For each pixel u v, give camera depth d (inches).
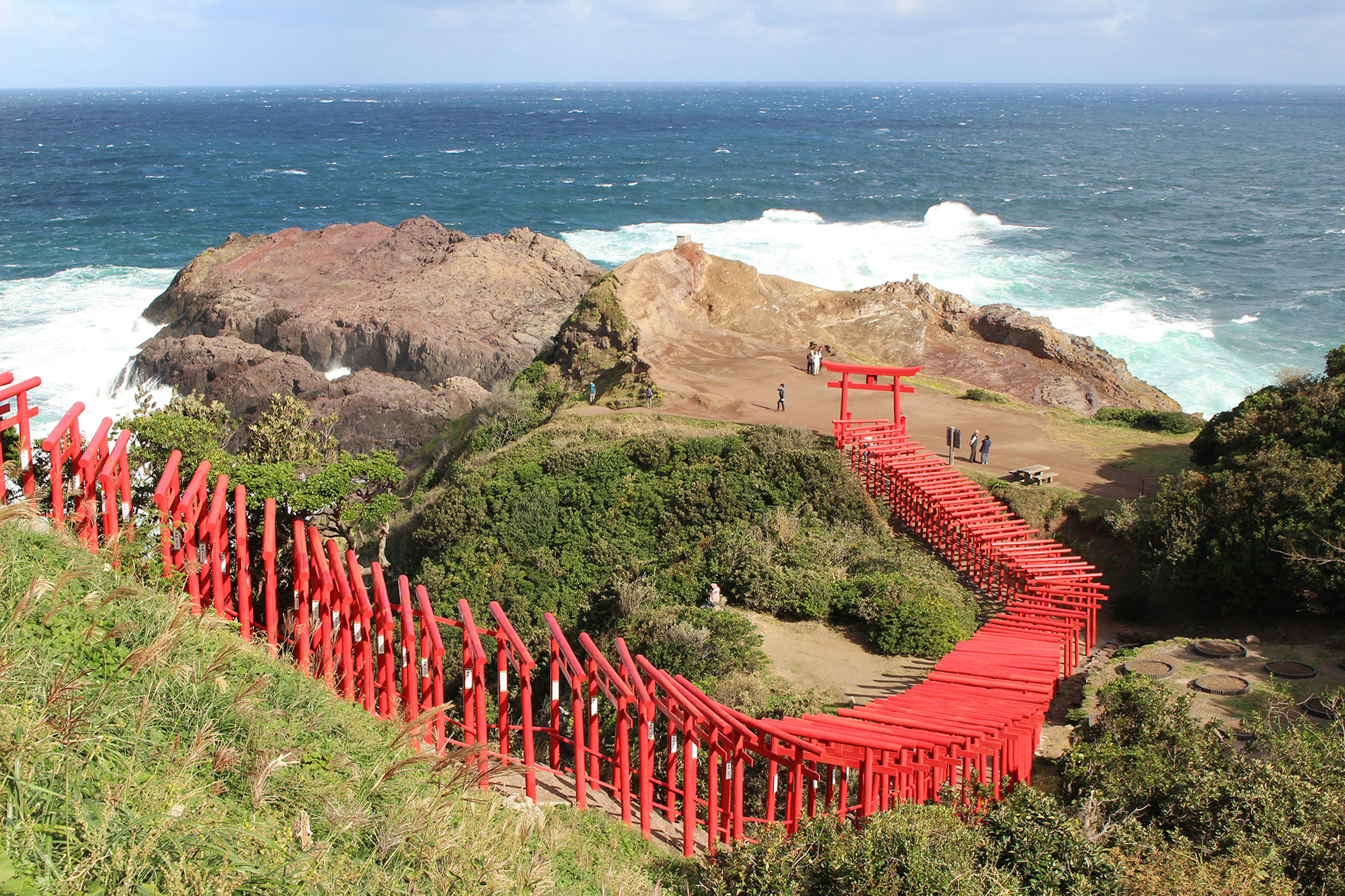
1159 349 2790.4
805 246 4466.0
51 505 594.6
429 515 1331.2
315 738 413.7
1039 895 420.5
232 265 3176.7
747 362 1873.8
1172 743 617.6
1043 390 2137.1
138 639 397.1
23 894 243.6
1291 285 3558.1
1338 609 932.6
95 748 308.8
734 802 544.4
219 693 383.2
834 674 880.3
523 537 1263.5
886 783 524.4
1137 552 1134.4
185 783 313.9
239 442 2156.7
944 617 939.3
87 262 3971.5
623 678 579.5
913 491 1229.7
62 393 2564.0
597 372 1859.0
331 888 299.9
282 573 802.2
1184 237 4574.3
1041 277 3688.5
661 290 2032.5
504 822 398.6
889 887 392.2
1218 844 477.7
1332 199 5836.6
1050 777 672.4
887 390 1381.6
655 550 1232.2
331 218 5383.9
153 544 568.1
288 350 2691.9
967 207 5585.6
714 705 551.8
